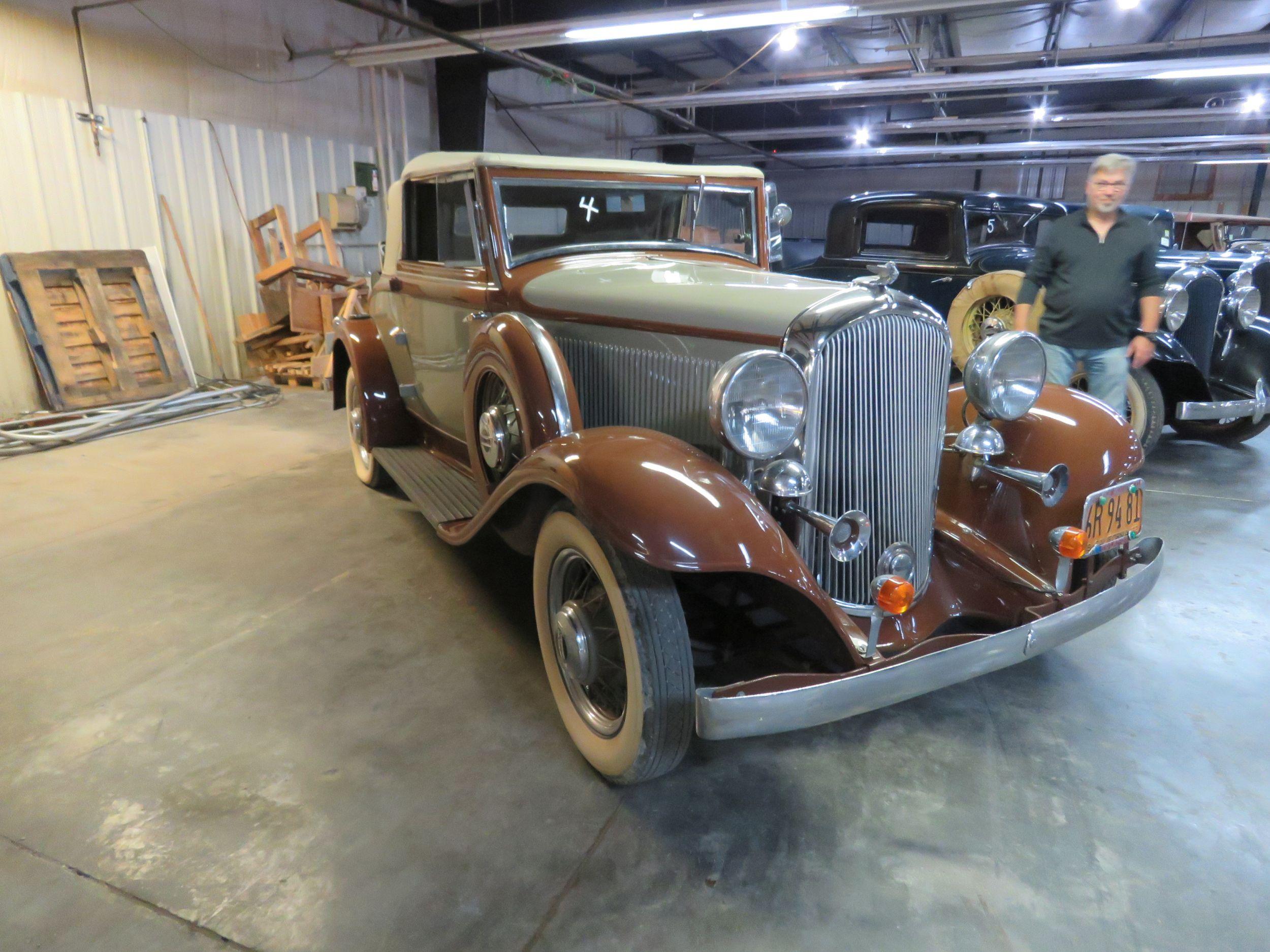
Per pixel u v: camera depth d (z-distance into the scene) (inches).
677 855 68.2
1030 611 79.3
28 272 227.5
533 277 108.5
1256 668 98.3
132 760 80.3
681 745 70.1
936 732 85.6
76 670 97.1
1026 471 88.5
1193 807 74.0
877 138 711.7
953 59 387.2
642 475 66.9
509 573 126.3
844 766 80.0
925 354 80.2
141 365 249.4
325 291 304.5
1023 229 233.3
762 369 67.3
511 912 62.3
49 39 239.6
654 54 475.8
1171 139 526.3
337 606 114.4
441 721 87.4
